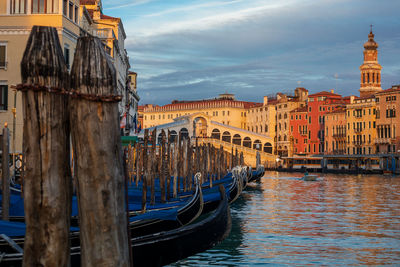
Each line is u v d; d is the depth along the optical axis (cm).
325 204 3750
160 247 1261
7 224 1088
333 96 11488
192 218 1838
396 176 8638
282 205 3650
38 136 578
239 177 3366
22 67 576
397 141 9525
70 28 3362
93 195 572
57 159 585
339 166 10525
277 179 7706
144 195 2058
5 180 1433
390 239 2161
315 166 11125
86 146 570
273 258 1745
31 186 581
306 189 5428
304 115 11794
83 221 578
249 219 2802
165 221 1573
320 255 1817
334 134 10975
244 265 1630
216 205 2327
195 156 4050
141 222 1440
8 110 3180
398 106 9525
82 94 565
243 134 11856
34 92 574
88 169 571
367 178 7969
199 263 1630
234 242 2012
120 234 585
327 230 2402
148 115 15338
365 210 3338
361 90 12069
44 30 584
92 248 576
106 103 573
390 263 1709
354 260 1747
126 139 3744
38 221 584
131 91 7681
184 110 14388
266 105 12838
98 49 576
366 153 10225
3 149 1441
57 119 584
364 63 12112
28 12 3206
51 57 578
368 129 10194
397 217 2942
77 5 3544
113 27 5650
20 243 1045
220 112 13750
